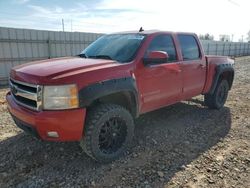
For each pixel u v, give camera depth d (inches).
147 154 148.2
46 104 118.4
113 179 122.4
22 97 131.6
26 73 128.1
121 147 143.1
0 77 423.5
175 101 189.2
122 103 154.7
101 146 136.5
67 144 157.6
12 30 426.3
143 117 214.1
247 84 408.2
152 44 164.2
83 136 128.6
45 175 124.6
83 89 120.9
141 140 167.0
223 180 123.2
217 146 161.2
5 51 423.8
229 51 1398.9
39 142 159.9
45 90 117.6
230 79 255.1
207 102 239.9
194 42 205.5
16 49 438.0
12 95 145.9
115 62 145.2
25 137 167.8
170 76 174.2
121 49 160.6
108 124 136.7
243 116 225.8
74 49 533.6
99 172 128.1
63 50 512.7
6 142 160.2
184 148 157.2
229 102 278.1
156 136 174.6
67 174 125.7
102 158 134.2
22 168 130.2
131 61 148.3
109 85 130.3
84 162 137.5
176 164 137.3
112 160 138.9
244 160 143.2
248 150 156.4
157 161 140.2
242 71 613.9
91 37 561.6
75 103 119.6
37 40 465.1
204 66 211.9
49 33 482.0
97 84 125.8
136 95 147.6
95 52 171.6
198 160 142.2
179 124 199.8
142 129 187.2
